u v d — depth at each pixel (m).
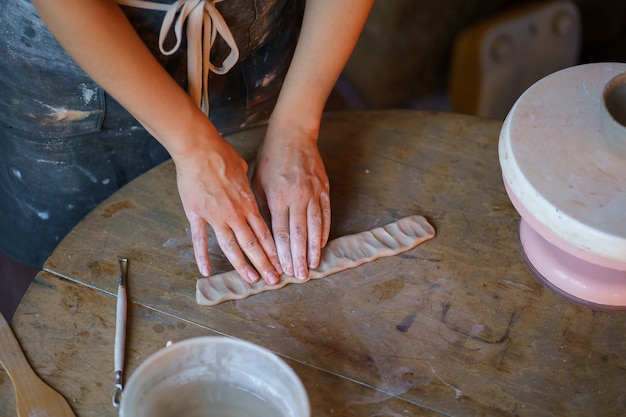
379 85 2.38
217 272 1.07
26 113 1.23
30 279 1.62
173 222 1.12
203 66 1.15
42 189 1.35
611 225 0.90
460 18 2.30
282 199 1.10
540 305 1.04
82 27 0.93
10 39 1.13
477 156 1.24
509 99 2.40
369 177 1.20
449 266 1.08
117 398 0.91
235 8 1.15
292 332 0.99
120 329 0.97
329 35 1.17
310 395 0.93
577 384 0.96
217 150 1.08
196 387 0.87
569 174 0.94
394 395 0.93
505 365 0.97
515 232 1.13
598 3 2.64
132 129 1.30
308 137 1.16
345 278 1.06
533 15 2.32
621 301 1.03
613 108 0.97
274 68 1.35
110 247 1.08
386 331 1.00
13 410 0.90
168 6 1.09
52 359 0.95
